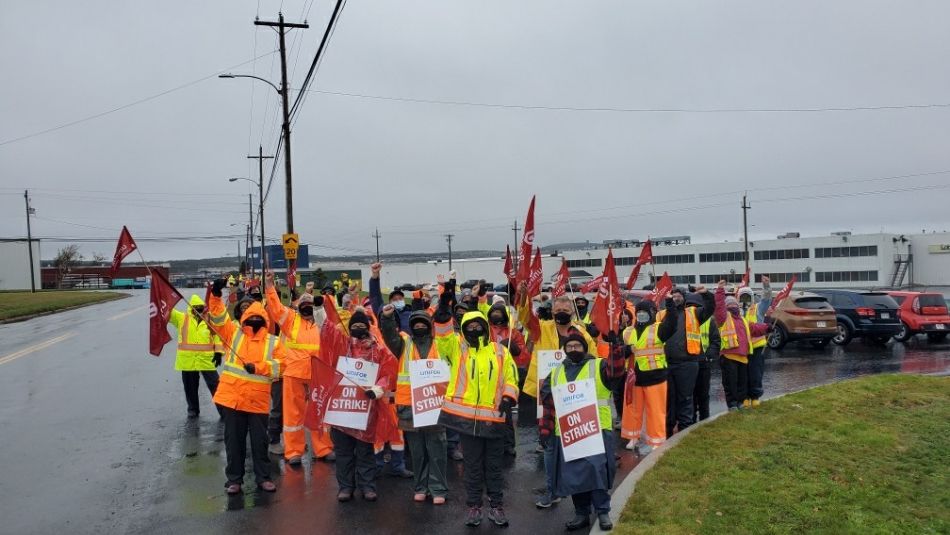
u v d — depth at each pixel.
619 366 6.01
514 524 6.38
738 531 5.64
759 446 8.04
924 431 8.69
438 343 6.41
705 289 9.47
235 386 7.17
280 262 68.12
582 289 13.48
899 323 19.94
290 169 24.61
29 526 6.39
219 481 7.73
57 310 40.41
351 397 6.94
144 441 9.52
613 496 6.66
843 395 10.75
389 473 8.11
